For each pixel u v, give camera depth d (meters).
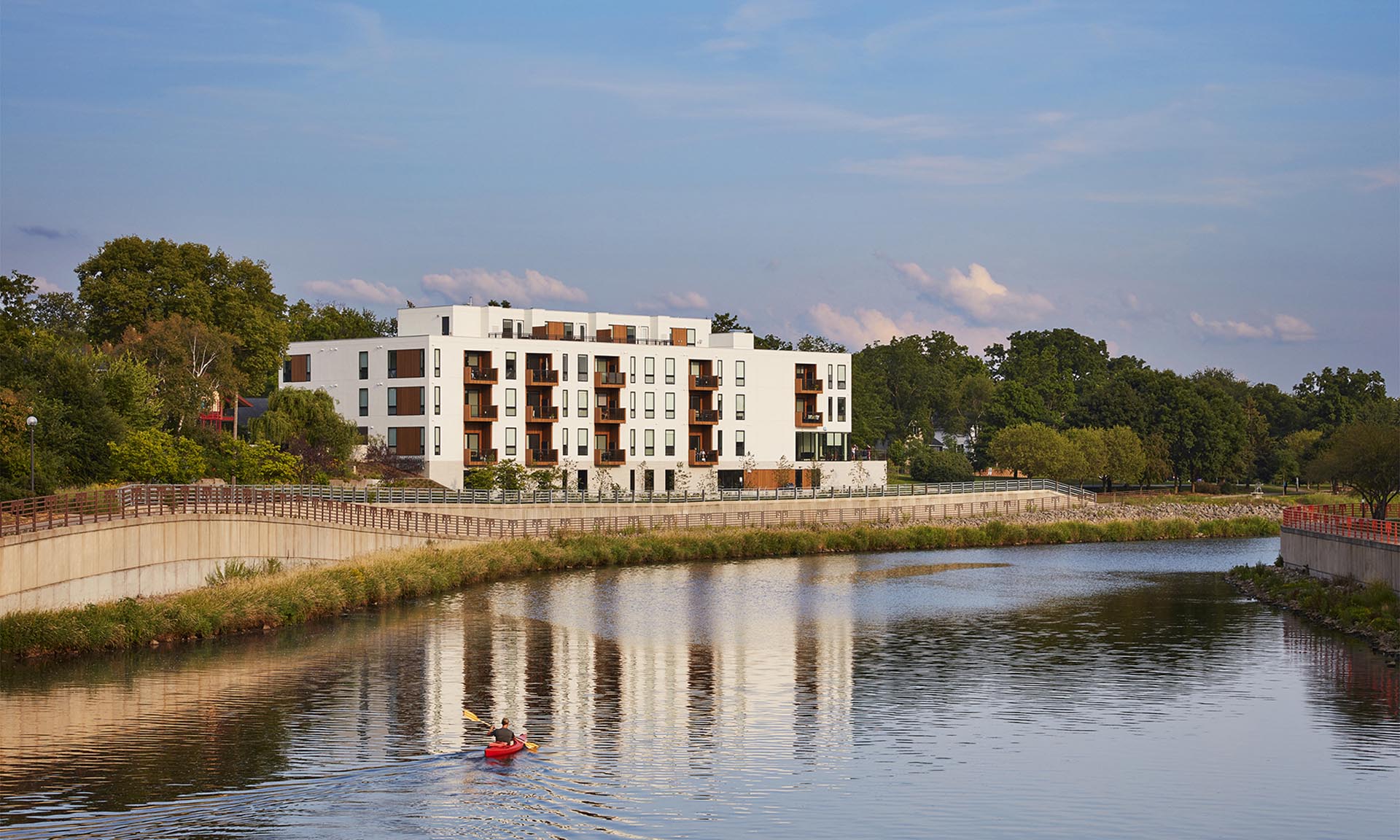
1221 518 144.38
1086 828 35.22
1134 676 55.31
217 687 50.19
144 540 62.81
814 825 35.16
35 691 48.91
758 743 43.53
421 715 46.16
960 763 41.34
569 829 34.19
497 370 133.25
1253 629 67.75
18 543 53.56
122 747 41.25
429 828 33.94
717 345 158.50
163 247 137.12
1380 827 35.50
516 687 51.62
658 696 50.72
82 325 162.62
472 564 86.31
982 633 67.00
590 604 75.75
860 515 131.12
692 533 109.44
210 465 103.88
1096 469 180.62
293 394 120.38
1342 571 76.56
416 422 130.50
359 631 64.12
